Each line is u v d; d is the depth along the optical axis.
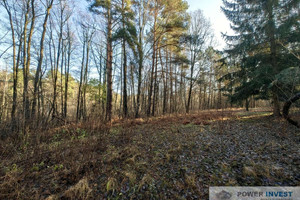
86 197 2.40
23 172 3.11
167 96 18.75
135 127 7.42
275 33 6.38
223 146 4.36
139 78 11.18
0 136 4.88
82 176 2.99
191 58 14.09
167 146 4.58
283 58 6.55
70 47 13.16
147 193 2.52
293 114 6.60
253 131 5.69
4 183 2.63
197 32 14.35
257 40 7.10
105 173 3.11
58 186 2.71
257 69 6.81
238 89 8.13
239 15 7.53
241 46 7.49
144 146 4.66
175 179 2.86
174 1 9.84
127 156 3.84
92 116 7.19
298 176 2.63
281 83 6.01
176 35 10.53
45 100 7.39
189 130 6.49
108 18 9.35
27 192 2.54
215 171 3.03
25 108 5.73
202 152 4.01
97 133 5.78
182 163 3.45
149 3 11.01
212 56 16.23
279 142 4.33
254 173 2.74
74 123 7.30
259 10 6.73
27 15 7.73
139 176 3.00
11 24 7.61
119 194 2.51
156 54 12.16
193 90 22.27
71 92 17.95
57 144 4.67
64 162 3.50
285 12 6.08
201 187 2.59
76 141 4.81
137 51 10.71
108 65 9.85
